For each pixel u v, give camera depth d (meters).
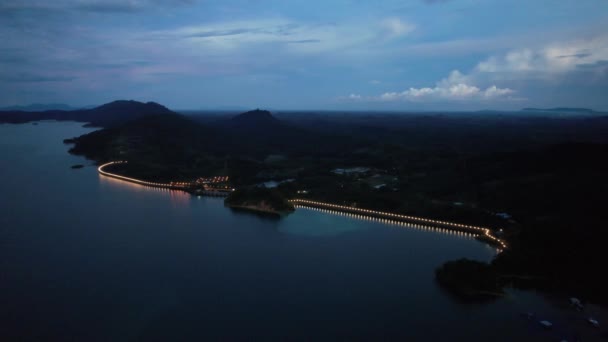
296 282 118.12
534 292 112.75
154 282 117.00
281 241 153.38
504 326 96.81
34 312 100.50
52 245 146.00
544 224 142.62
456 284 114.88
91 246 145.88
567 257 123.81
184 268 126.94
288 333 93.25
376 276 122.62
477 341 91.31
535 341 91.25
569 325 96.94
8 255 136.00
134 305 104.38
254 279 119.69
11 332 92.25
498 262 127.06
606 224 143.75
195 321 97.50
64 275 120.88
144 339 90.31
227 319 98.56
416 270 127.31
